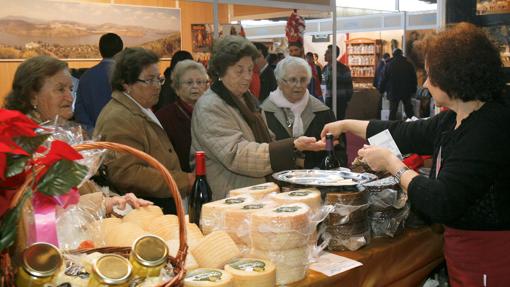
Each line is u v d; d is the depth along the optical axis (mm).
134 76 2498
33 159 1039
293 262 1468
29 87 2027
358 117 8297
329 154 2309
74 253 1168
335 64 5469
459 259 1704
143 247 1080
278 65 3123
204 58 4582
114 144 1208
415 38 8391
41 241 1059
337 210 1705
